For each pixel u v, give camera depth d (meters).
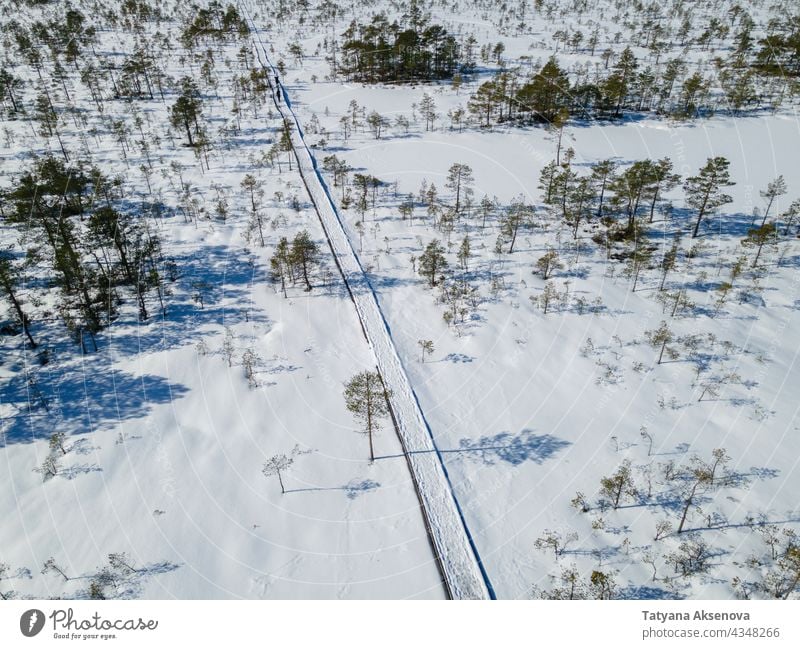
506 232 68.19
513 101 105.88
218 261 65.19
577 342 53.44
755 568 33.72
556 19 181.00
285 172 86.75
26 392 46.47
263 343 53.59
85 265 58.47
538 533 37.03
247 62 136.88
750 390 47.41
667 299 57.47
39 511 38.09
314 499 39.94
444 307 58.50
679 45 146.75
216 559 35.88
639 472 40.69
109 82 119.62
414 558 35.94
